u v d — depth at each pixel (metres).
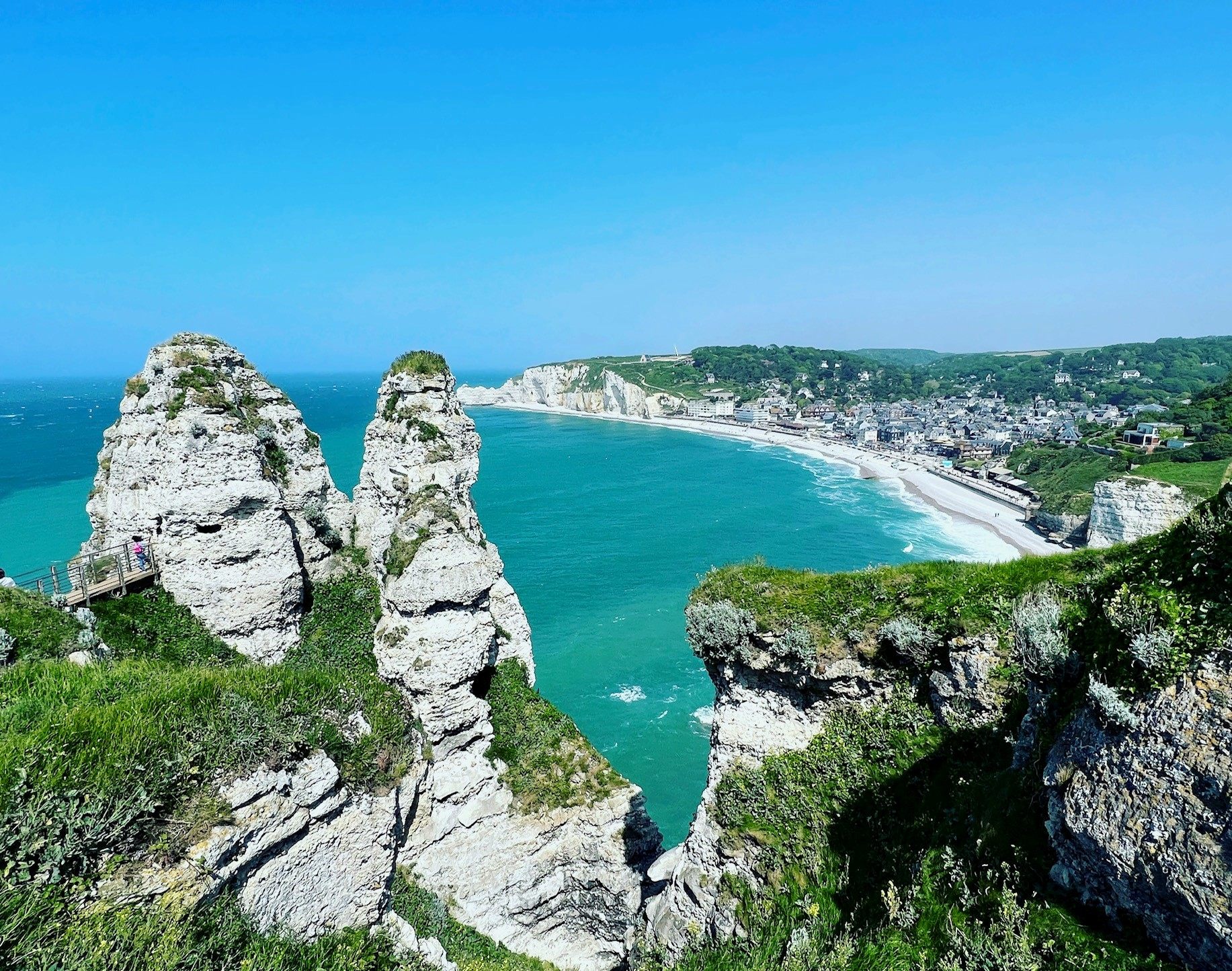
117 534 28.11
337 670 26.55
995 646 15.05
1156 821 8.23
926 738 16.05
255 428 31.00
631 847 27.62
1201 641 8.54
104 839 11.90
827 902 15.43
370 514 34.34
